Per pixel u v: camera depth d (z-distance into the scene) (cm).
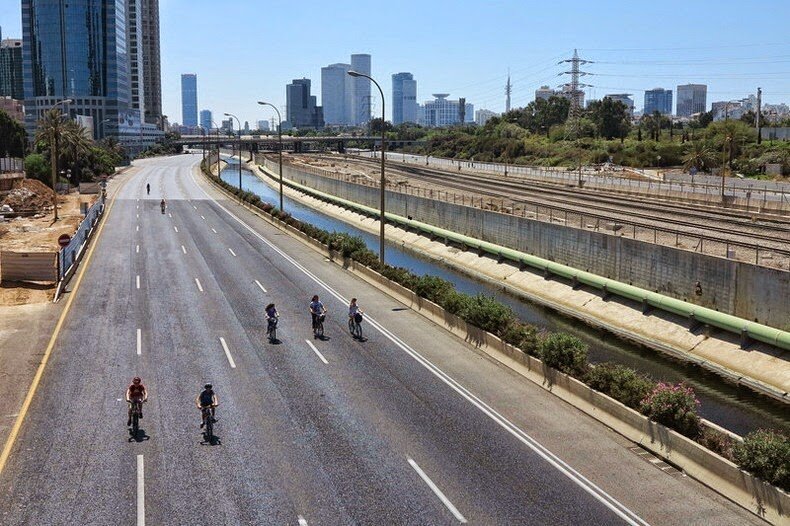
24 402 2431
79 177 12362
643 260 4516
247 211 8800
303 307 3959
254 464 1983
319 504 1761
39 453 2034
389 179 13762
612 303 4422
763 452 1808
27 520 1667
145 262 5212
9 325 3422
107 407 2398
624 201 8131
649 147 14862
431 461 2019
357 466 1980
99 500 1767
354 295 4328
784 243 4925
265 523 1666
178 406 2420
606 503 1797
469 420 2345
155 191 11100
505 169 13675
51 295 4088
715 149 12694
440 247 7025
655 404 2169
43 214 7931
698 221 6222
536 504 1780
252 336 3322
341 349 3153
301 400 2500
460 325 3450
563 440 2202
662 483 1923
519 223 6088
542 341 2844
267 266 5216
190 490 1825
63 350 3039
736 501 1819
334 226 9456
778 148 12156
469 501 1788
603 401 2383
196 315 3694
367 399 2523
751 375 3225
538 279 5259
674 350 3684
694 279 4078
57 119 11388
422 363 2978
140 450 2064
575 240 5275
